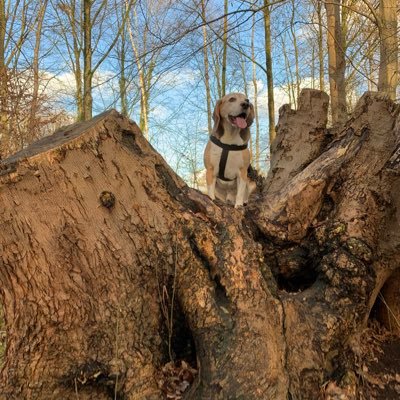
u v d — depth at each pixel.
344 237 3.26
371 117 3.74
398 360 3.35
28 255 2.47
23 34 10.90
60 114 10.12
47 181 2.51
